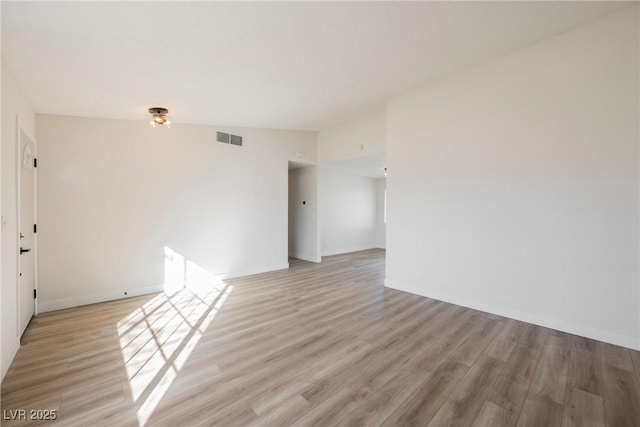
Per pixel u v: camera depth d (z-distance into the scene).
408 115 4.07
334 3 2.02
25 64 2.31
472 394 1.88
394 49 2.79
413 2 2.10
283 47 2.54
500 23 2.49
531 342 2.61
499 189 3.22
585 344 2.56
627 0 2.32
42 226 3.33
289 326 2.97
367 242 8.82
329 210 7.63
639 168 2.43
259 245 5.41
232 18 2.06
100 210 3.71
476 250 3.43
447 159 3.66
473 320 3.12
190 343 2.59
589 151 2.65
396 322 3.07
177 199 4.35
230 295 4.02
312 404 1.79
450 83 3.59
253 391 1.91
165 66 2.62
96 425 1.61
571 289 2.78
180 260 4.39
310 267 5.98
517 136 3.08
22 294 2.71
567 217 2.79
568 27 2.65
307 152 6.18
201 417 1.67
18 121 2.56
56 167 3.41
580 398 1.84
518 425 1.62
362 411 1.72
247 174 5.20
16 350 2.41
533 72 2.95
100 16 1.87
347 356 2.37
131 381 2.02
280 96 3.72
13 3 1.67
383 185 8.94
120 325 2.98
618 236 2.53
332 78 3.33
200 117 4.23
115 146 3.81
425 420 1.65
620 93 2.49
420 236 3.99
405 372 2.14
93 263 3.67
